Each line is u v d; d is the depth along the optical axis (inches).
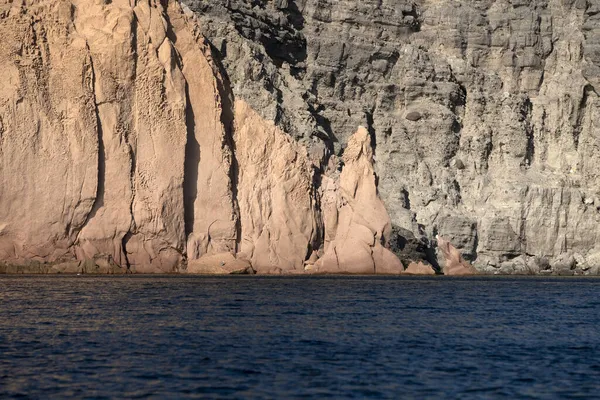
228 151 3575.3
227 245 3511.3
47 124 3351.4
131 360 1457.9
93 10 3499.0
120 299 2305.6
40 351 1525.6
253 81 3951.8
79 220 3346.5
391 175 4237.2
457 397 1254.3
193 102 3570.4
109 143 3412.9
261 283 2942.9
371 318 2021.4
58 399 1204.5
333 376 1365.7
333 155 3981.3
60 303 2197.3
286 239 3558.1
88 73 3403.1
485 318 2100.1
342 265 3597.4
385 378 1362.0
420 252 3836.1
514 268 4205.2
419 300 2491.4
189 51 3609.7
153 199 3425.2
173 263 3427.7
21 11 3388.3
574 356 1569.9
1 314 1975.9
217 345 1599.4
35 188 3321.9
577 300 2613.2
